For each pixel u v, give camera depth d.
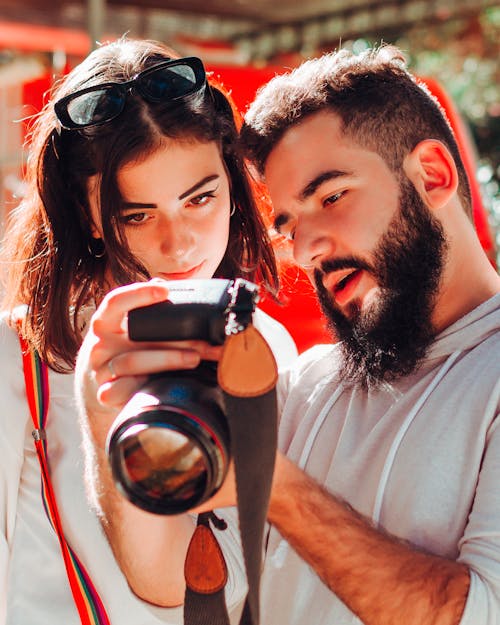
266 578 1.46
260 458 1.00
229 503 1.07
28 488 1.60
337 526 1.18
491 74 7.31
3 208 3.19
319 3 6.40
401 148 1.41
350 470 1.39
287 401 1.61
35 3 5.74
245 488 1.00
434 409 1.32
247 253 1.95
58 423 1.60
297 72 1.49
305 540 1.19
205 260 1.72
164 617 1.42
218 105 1.88
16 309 1.71
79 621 1.55
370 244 1.38
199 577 1.25
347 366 1.47
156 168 1.63
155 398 0.98
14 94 3.71
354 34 7.17
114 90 1.62
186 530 1.43
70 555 1.54
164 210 1.66
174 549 1.39
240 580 1.52
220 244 1.75
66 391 1.62
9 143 3.65
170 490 0.98
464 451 1.27
